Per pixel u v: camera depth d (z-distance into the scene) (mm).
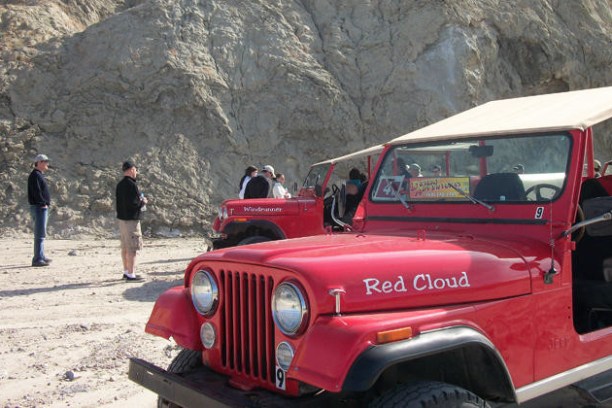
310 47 25734
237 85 23594
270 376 3502
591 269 4895
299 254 3555
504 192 4293
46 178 19656
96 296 9664
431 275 3490
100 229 18906
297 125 23312
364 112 24438
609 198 4223
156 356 6488
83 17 27609
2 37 24297
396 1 27281
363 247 3750
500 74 27188
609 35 30578
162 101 22219
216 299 3850
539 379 3770
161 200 19969
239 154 22172
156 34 23812
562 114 4453
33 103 21688
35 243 12805
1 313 8484
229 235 10367
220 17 25312
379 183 5043
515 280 3707
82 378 5922
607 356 4160
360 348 3070
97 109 21672
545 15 29219
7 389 5637
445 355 3562
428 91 24812
